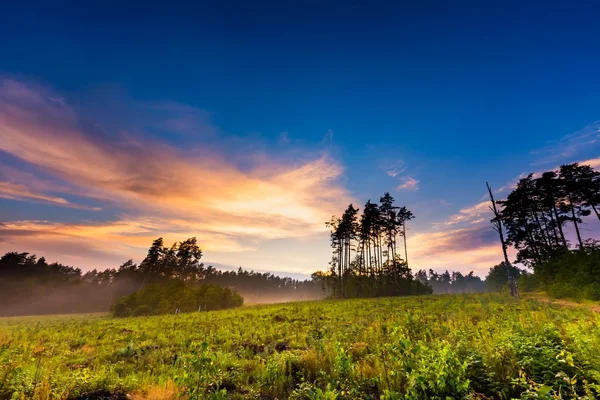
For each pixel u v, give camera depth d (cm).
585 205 3728
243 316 2316
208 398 548
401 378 584
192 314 2980
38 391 551
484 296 2786
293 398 584
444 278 17775
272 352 985
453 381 486
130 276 9681
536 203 4175
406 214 6081
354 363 729
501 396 499
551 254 3678
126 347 1100
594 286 2405
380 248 6147
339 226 6512
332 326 1392
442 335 901
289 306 3112
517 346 630
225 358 847
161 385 636
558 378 500
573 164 3800
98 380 662
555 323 1020
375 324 1227
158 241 8462
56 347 1197
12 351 845
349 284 5716
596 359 505
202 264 9756
